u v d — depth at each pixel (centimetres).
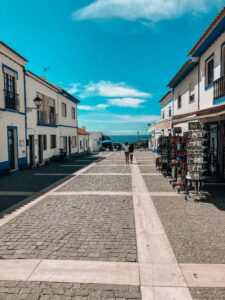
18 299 300
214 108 937
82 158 2527
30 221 575
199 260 386
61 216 610
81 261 386
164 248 427
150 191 876
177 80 1647
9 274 354
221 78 949
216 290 313
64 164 1916
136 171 1423
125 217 595
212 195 791
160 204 705
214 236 474
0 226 544
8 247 439
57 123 2250
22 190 929
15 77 1453
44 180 1153
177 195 811
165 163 1249
